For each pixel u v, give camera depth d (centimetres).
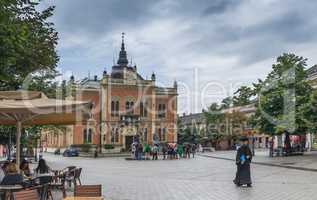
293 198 1714
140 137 9144
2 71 1449
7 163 1750
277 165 3672
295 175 2791
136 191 2003
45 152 9794
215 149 9119
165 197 1784
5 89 2011
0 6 1253
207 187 2144
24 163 1819
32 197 938
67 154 7306
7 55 1352
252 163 4100
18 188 1251
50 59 1970
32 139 4141
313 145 6291
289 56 4972
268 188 2061
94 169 3728
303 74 4884
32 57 1822
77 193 1037
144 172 3306
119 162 5041
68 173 1870
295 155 5019
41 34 1855
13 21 1379
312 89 4875
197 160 5203
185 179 2638
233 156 5856
